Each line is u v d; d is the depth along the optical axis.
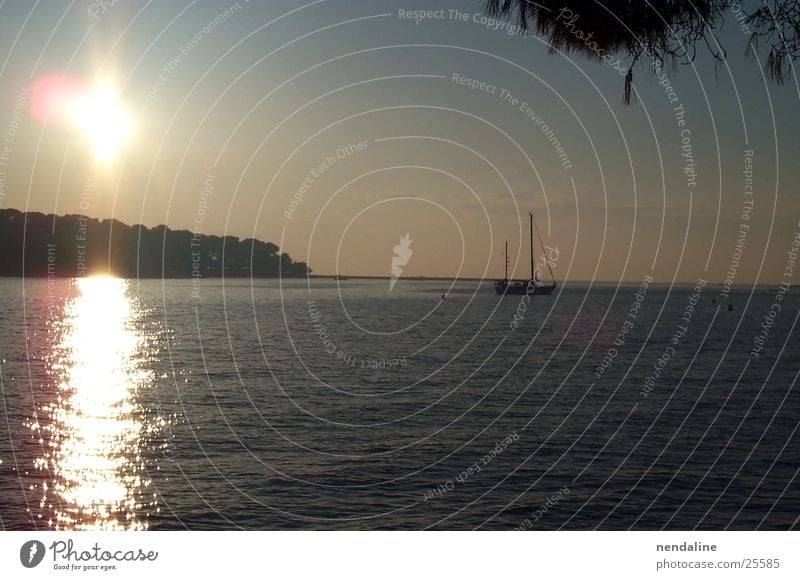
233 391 28.75
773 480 17.42
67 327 61.03
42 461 18.17
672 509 15.49
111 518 14.39
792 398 28.64
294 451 19.64
